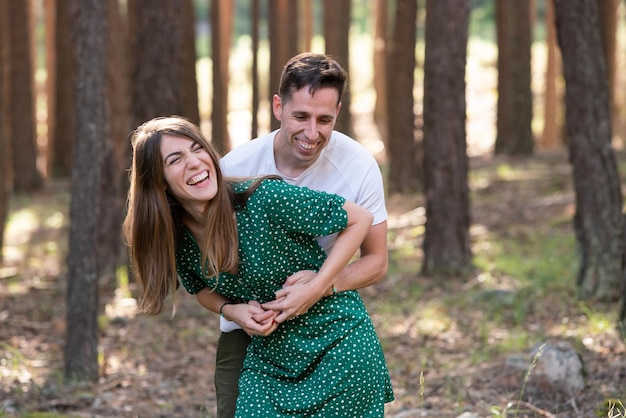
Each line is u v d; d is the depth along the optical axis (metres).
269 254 3.49
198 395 6.82
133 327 8.98
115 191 10.55
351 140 3.80
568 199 14.70
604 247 8.33
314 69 3.48
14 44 19.53
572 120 8.28
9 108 19.95
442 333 8.15
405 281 10.47
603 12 19.36
